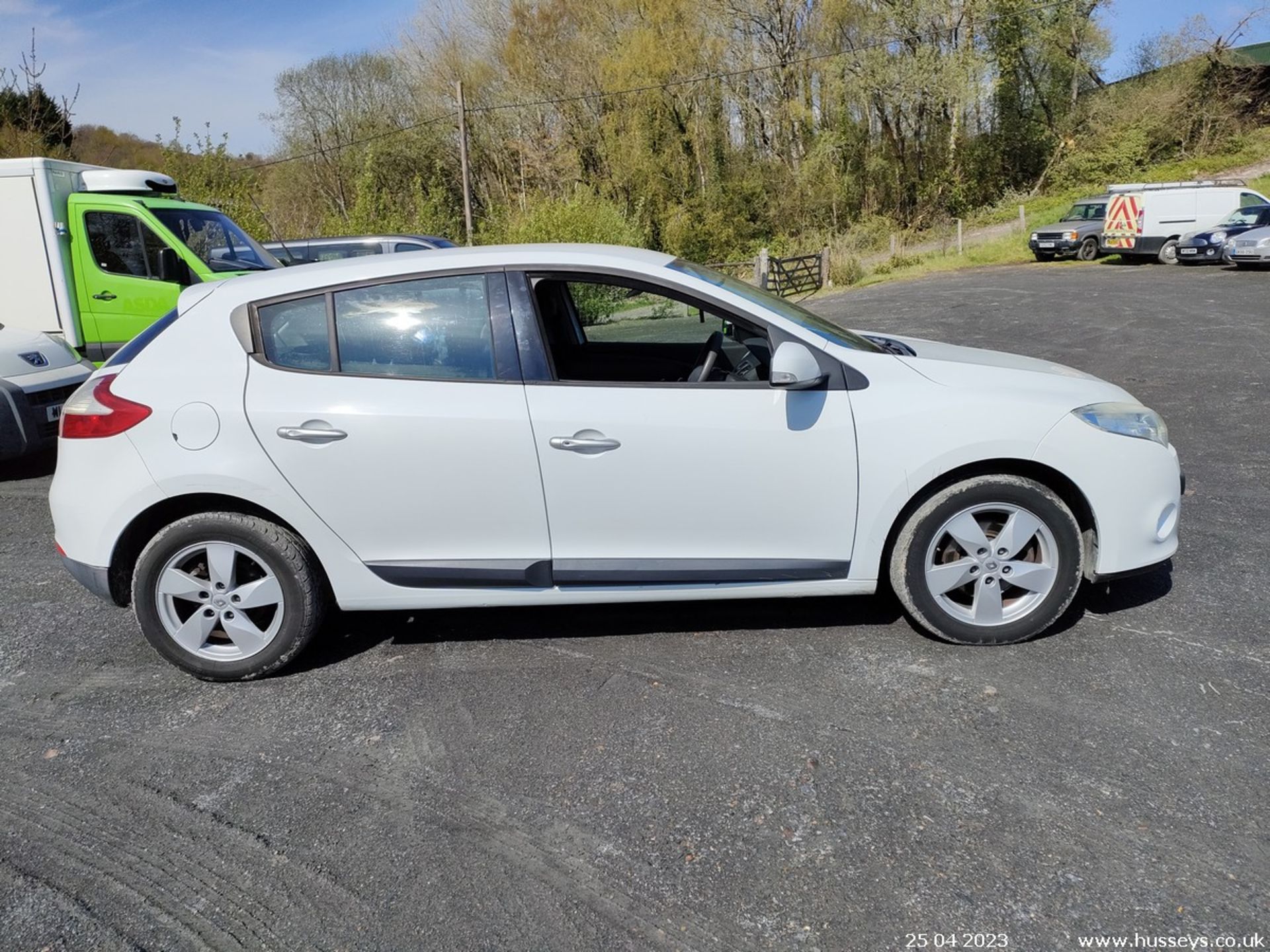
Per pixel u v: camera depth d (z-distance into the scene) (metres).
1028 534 3.38
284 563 3.39
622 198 34.81
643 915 2.24
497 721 3.15
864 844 2.44
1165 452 3.48
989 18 33.78
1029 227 31.42
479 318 3.36
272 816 2.69
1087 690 3.13
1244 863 2.30
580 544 3.39
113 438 3.35
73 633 4.02
